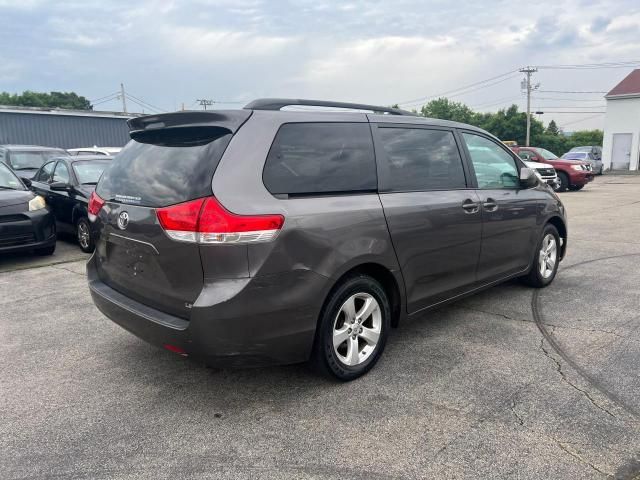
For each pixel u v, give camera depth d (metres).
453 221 3.99
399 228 3.54
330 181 3.24
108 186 3.55
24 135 24.47
